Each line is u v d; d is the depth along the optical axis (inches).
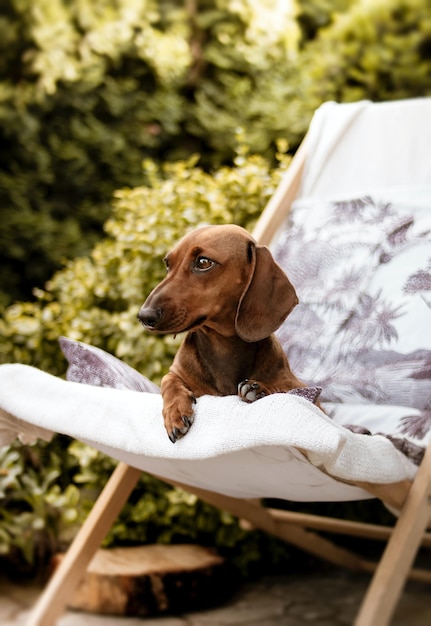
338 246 107.2
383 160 113.7
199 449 65.9
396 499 70.7
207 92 203.2
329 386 97.3
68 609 107.7
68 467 129.2
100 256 135.6
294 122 193.6
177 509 120.2
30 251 198.8
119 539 121.6
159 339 123.1
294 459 66.0
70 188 202.5
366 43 185.9
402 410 89.4
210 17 205.3
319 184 116.1
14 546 122.3
